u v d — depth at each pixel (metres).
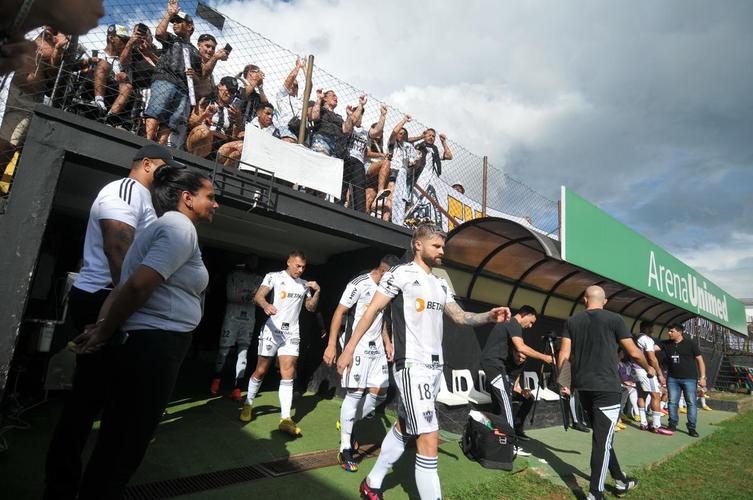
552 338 5.08
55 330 3.58
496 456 3.87
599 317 3.67
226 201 4.35
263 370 4.50
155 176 1.94
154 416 1.63
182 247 1.68
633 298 9.38
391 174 6.60
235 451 3.61
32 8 1.05
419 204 6.79
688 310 10.29
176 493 2.75
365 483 2.88
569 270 7.09
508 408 4.45
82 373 1.98
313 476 3.25
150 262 1.57
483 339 6.56
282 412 4.24
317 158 5.11
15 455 3.01
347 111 6.20
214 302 8.72
